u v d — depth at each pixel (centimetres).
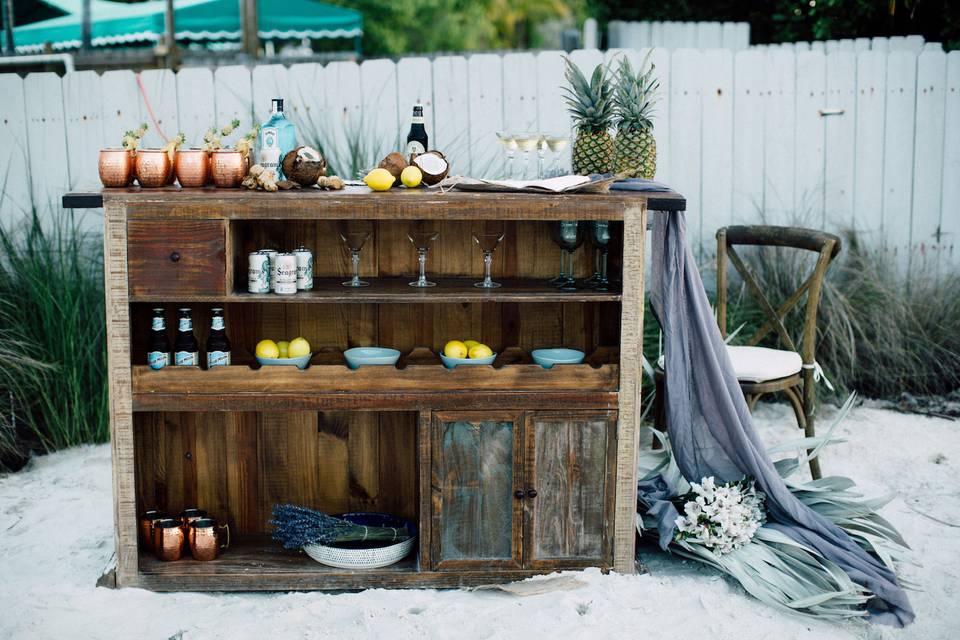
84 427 536
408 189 375
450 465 368
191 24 908
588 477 371
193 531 378
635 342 364
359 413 407
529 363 407
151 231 351
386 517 402
